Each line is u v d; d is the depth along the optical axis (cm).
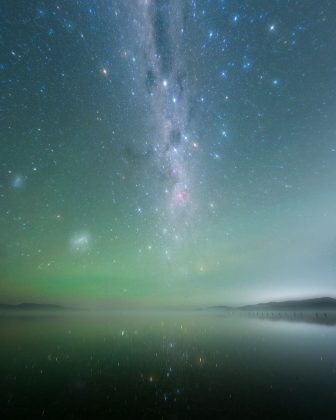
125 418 808
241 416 810
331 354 1664
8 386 1102
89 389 1066
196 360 1558
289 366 1380
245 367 1375
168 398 963
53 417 816
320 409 852
